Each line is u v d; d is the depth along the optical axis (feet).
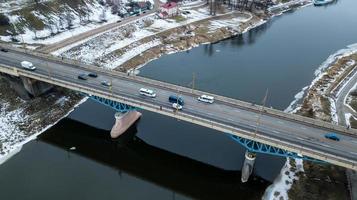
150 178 256.32
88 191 240.94
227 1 655.35
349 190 230.68
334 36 540.11
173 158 271.69
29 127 304.09
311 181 238.89
